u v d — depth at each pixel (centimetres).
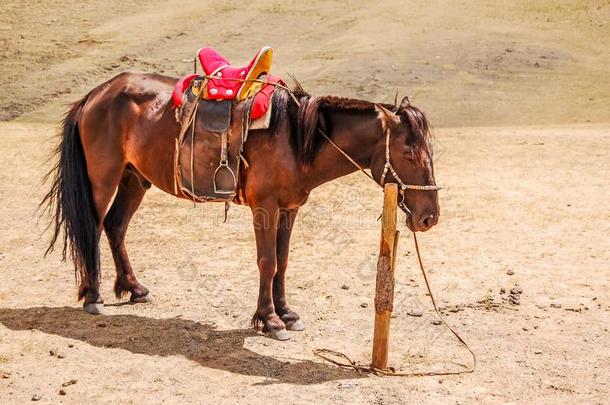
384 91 2584
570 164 1497
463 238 968
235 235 977
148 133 650
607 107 2461
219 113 612
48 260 855
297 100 612
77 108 684
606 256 888
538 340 640
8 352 588
